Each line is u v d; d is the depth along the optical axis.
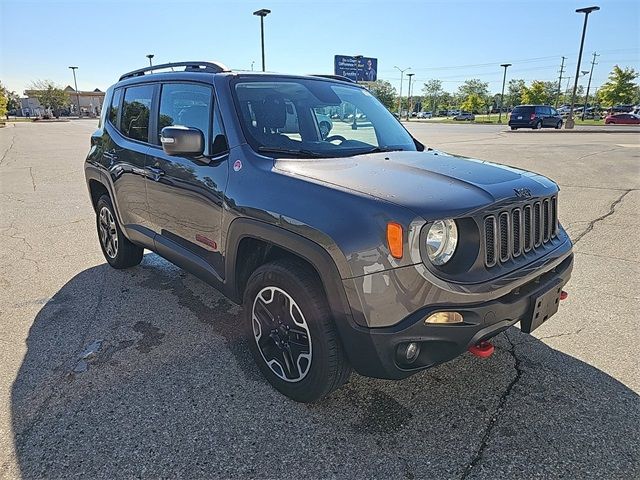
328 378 2.47
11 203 8.24
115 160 4.30
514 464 2.24
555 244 2.78
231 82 3.21
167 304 4.03
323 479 2.17
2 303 4.04
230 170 2.90
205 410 2.64
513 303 2.34
